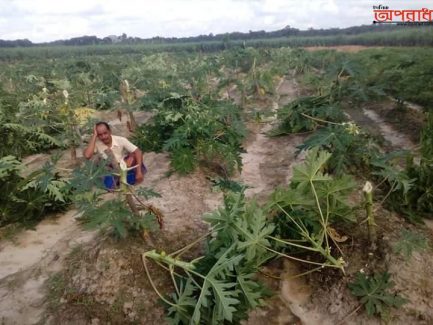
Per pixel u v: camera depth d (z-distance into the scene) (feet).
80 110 29.55
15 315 13.29
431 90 37.96
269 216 15.72
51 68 82.53
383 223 16.10
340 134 21.56
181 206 19.12
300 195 14.05
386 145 28.58
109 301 13.02
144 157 27.78
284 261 15.29
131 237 14.89
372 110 42.01
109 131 16.80
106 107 46.34
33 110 30.94
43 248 17.49
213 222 13.60
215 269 11.62
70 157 29.01
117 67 73.72
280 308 13.46
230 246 12.50
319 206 13.85
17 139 28.58
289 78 78.74
